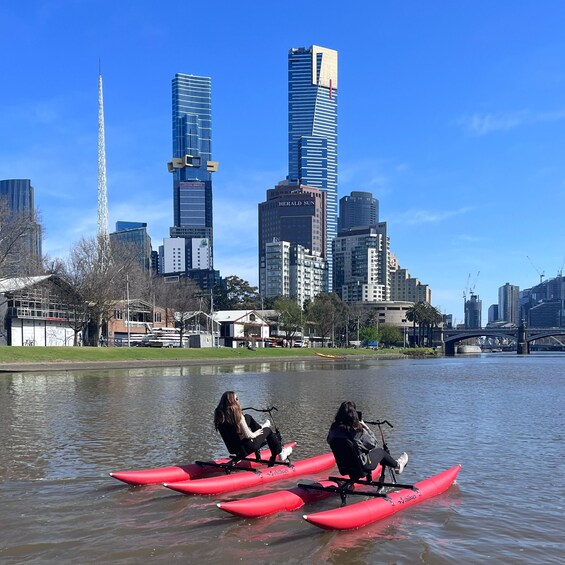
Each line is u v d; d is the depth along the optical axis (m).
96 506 10.64
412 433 19.05
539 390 37.88
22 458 14.74
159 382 43.06
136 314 108.94
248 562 8.11
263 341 132.38
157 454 15.20
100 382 42.53
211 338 112.56
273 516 10.11
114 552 8.45
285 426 20.52
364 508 9.86
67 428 19.62
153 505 10.70
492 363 103.62
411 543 8.86
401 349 178.00
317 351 129.00
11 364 56.59
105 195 149.50
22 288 73.44
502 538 9.10
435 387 40.31
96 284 78.12
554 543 8.91
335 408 26.16
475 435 18.64
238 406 12.25
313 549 8.60
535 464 14.26
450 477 12.13
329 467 13.58
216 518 9.98
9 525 9.59
